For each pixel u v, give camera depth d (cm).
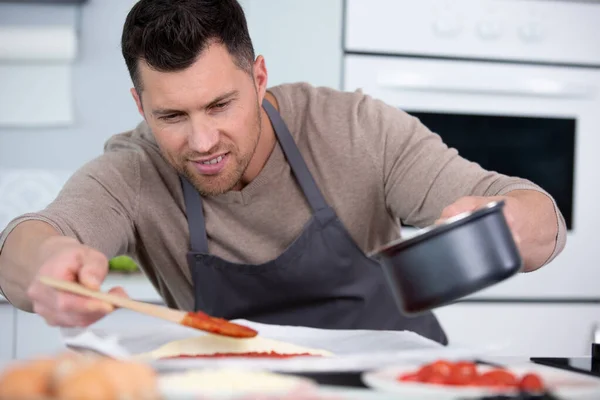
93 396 60
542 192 125
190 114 122
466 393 73
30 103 252
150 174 147
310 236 147
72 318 98
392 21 246
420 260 89
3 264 117
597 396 76
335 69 246
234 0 125
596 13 255
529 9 252
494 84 247
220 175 128
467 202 107
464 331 249
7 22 249
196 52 117
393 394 75
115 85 255
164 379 77
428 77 244
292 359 95
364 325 152
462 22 248
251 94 127
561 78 254
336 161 149
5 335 233
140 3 123
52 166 255
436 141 147
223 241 148
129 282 237
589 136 254
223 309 150
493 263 89
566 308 253
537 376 78
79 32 252
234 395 69
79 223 128
